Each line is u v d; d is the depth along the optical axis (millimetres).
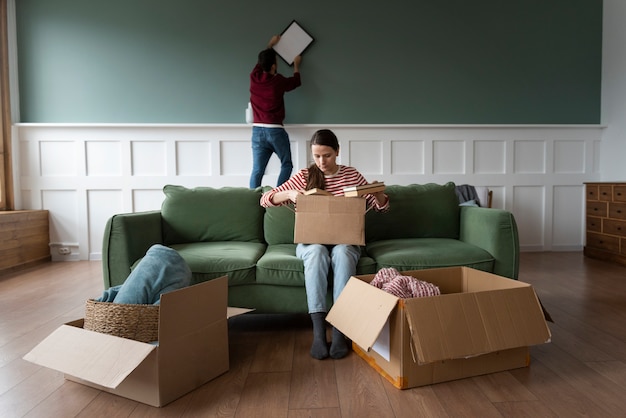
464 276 1689
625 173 3455
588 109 3723
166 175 3498
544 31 3654
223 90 3535
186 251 1842
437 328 1217
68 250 3477
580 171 3717
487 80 3650
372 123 3609
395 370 1274
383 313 1254
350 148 3586
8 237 2992
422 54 3609
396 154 3615
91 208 3482
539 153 3682
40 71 3451
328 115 3596
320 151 1781
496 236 1810
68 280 2746
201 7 3496
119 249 1719
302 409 1149
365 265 1729
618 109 3521
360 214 1689
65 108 3473
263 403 1186
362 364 1447
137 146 3477
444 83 3631
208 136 3502
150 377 1170
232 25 3512
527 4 3631
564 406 1145
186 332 1241
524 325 1322
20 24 3432
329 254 1699
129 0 3465
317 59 3562
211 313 1340
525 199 3688
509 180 3668
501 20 3627
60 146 3443
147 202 3504
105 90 3486
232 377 1359
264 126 3203
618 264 3084
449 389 1250
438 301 1250
